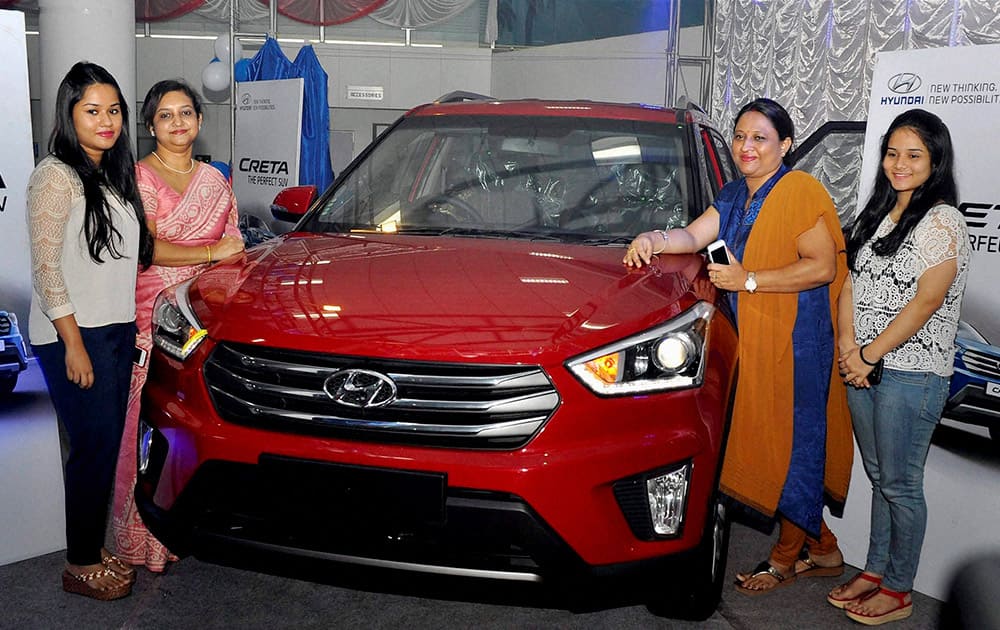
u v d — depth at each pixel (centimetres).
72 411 256
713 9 842
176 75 1105
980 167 276
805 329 263
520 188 312
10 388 283
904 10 682
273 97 763
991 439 273
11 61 272
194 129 279
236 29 878
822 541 302
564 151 323
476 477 202
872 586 283
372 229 302
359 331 215
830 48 738
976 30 641
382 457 206
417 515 205
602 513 207
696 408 219
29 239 266
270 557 218
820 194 259
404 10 1124
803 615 276
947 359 261
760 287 253
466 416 206
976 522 277
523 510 201
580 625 262
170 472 225
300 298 231
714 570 248
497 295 230
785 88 778
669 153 319
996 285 274
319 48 1121
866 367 261
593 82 984
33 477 290
